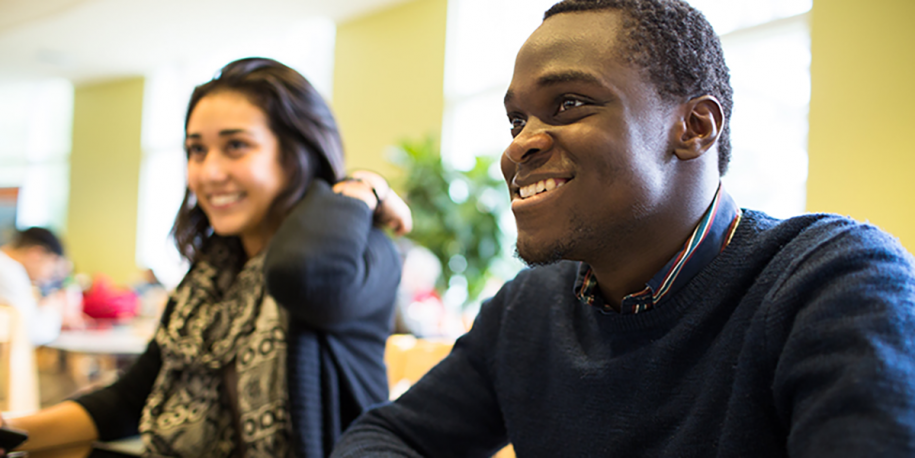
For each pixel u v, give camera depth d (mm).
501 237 4016
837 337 434
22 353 1837
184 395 1035
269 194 1068
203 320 1070
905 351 409
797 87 2994
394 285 1079
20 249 3750
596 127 522
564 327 673
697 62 556
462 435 755
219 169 1044
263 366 973
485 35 4758
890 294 440
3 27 6219
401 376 1526
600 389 604
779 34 3078
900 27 2533
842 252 478
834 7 2732
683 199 555
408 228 1161
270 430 946
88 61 7098
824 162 2732
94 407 1072
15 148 8953
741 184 3139
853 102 2656
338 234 943
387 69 5227
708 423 529
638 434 569
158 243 7293
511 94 572
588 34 536
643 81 530
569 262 727
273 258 908
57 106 8523
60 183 8453
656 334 583
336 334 983
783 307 491
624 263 575
